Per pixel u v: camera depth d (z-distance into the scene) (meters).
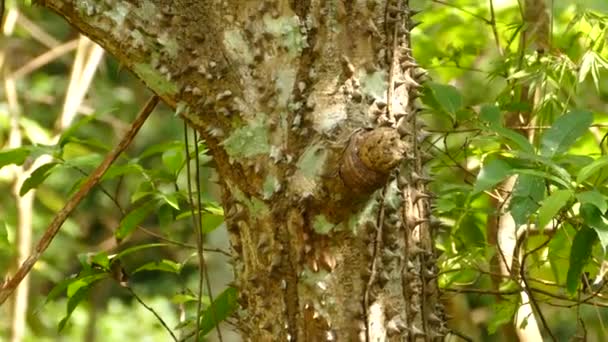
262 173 4.92
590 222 5.01
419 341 4.95
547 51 5.83
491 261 5.88
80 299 5.53
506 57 5.91
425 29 7.34
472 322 7.27
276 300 4.94
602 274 5.53
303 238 4.89
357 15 4.92
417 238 4.99
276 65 4.92
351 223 4.88
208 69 4.94
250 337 5.02
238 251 5.00
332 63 4.91
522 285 5.66
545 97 5.71
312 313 4.90
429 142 5.57
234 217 4.98
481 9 6.88
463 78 7.01
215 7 4.95
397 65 4.96
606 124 5.91
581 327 5.69
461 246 5.81
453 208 5.65
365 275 4.89
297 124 4.89
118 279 5.53
